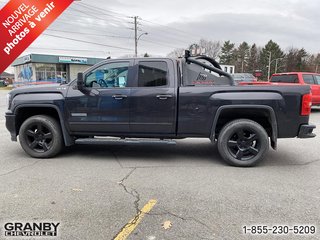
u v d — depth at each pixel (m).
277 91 5.11
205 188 4.29
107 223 3.29
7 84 64.88
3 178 4.66
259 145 5.24
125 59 5.51
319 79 13.38
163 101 5.34
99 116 5.54
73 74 47.72
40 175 4.81
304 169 5.21
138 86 5.44
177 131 5.43
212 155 6.12
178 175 4.86
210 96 5.23
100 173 4.93
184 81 5.55
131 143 5.61
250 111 5.28
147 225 3.25
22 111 5.96
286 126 5.16
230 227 3.22
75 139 5.95
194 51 6.20
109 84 5.56
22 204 3.73
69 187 4.29
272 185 4.42
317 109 15.70
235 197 3.98
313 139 7.81
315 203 3.82
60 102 5.61
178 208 3.65
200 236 3.04
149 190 4.21
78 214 3.49
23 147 5.81
